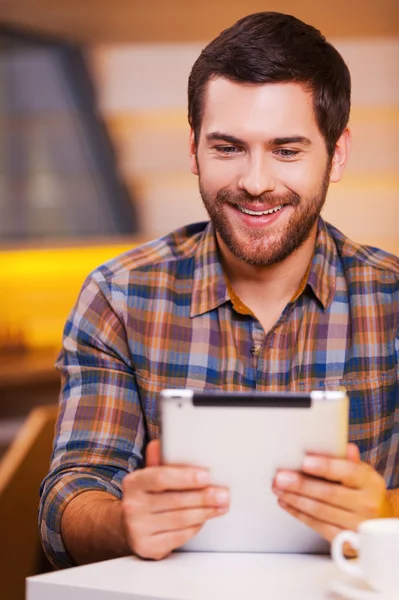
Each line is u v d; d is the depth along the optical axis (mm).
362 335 1785
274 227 1619
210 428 1185
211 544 1251
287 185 1595
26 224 5203
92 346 1752
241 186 1582
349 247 1872
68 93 5055
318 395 1183
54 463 1625
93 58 4930
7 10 4688
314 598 1044
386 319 1806
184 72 4883
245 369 1748
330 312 1784
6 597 2607
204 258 1789
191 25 4730
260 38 1565
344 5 4578
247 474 1197
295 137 1571
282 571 1159
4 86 5051
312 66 1584
